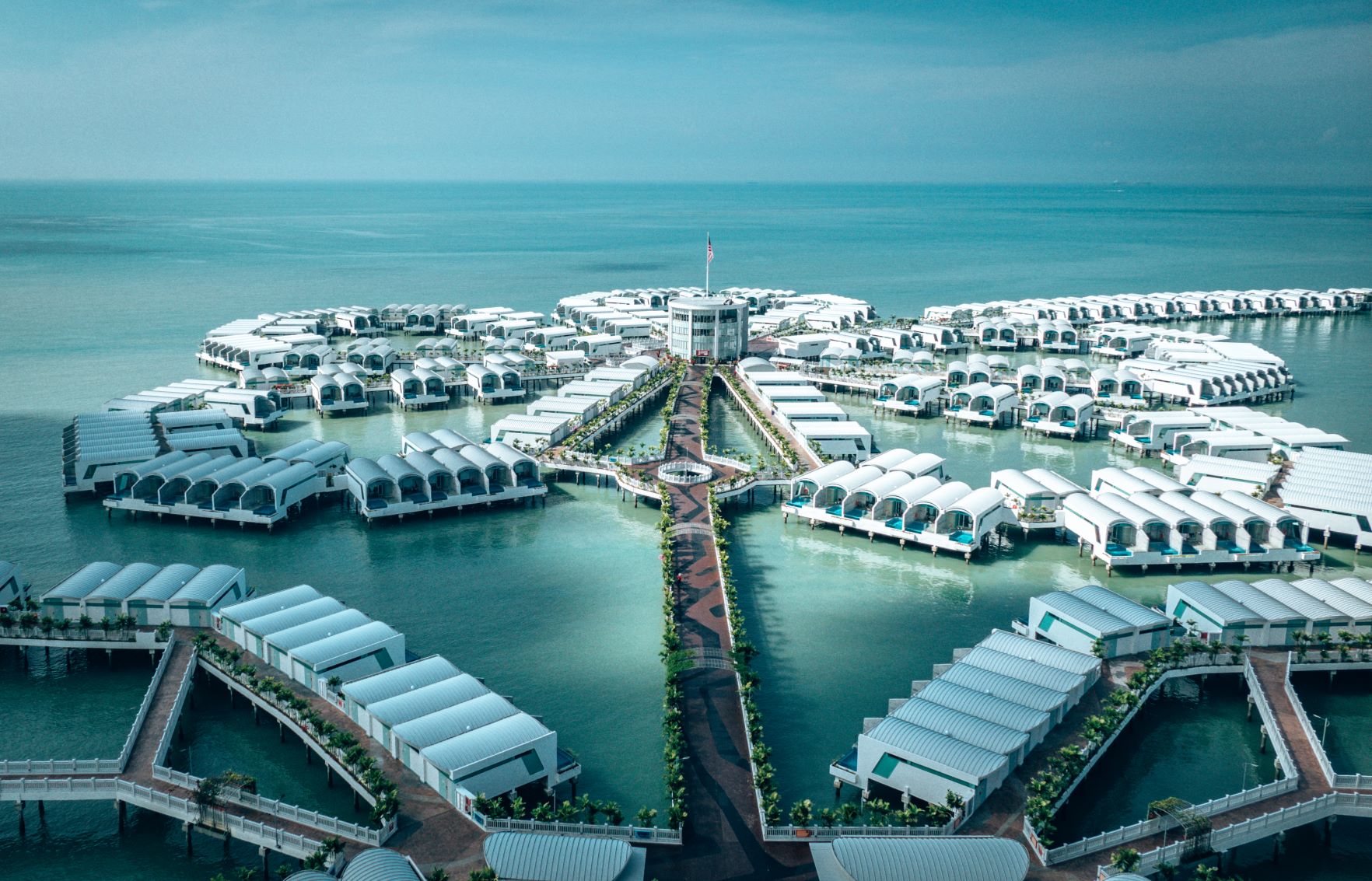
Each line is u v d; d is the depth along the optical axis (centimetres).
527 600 10756
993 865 6009
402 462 13738
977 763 6888
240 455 14938
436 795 6994
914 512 12488
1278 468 13938
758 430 17950
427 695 7756
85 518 13025
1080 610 9238
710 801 7050
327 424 18312
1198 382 18675
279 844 6550
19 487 14212
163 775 7125
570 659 9425
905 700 8700
